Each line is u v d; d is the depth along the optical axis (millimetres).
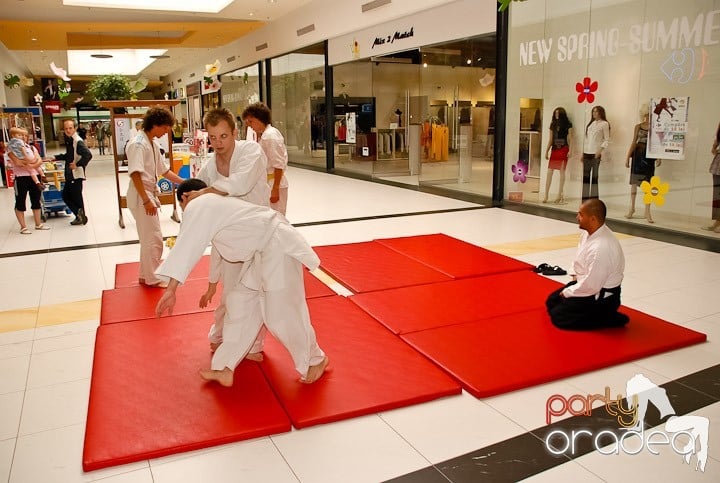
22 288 4875
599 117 7621
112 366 3182
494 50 8977
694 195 6637
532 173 8750
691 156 6605
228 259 2832
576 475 2277
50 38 16266
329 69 14094
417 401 2844
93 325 4000
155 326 3754
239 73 20000
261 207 2881
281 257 2803
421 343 3473
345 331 3676
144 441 2473
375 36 11852
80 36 17594
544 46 8258
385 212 8328
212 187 2891
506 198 9258
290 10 14766
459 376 3043
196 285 4621
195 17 15188
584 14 7625
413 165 13469
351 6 12203
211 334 3334
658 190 7020
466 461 2375
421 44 10508
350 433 2588
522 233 6793
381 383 2982
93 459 2346
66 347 3625
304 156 16125
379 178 12773
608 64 7406
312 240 6543
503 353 3326
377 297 4348
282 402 2795
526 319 3869
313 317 3922
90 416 2672
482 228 7113
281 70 16844
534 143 8641
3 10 13109
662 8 6684
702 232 6594
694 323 3879
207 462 2377
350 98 13570
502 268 5117
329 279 4973
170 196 7891
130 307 4113
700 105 6434
